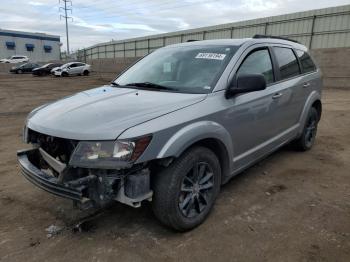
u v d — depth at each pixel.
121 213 3.56
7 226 3.36
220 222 3.38
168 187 2.93
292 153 5.61
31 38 74.44
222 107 3.39
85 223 3.38
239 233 3.19
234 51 3.87
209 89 3.45
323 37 25.72
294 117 4.95
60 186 2.76
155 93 3.54
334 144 6.20
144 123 2.79
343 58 19.61
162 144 2.81
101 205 2.78
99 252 2.92
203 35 36.69
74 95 3.93
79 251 2.94
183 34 39.34
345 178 4.55
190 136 2.97
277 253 2.89
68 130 2.80
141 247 2.98
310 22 26.44
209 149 3.29
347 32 24.16
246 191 4.10
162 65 4.17
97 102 3.35
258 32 30.86
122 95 3.56
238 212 3.58
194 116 3.10
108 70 45.34
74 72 35.12
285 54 4.80
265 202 3.82
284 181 4.43
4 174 4.76
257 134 4.01
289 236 3.14
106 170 2.75
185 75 3.78
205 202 3.35
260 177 4.55
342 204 3.79
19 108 11.68
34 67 41.69
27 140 3.33
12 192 4.13
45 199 3.92
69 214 3.57
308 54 5.61
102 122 2.82
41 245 3.03
